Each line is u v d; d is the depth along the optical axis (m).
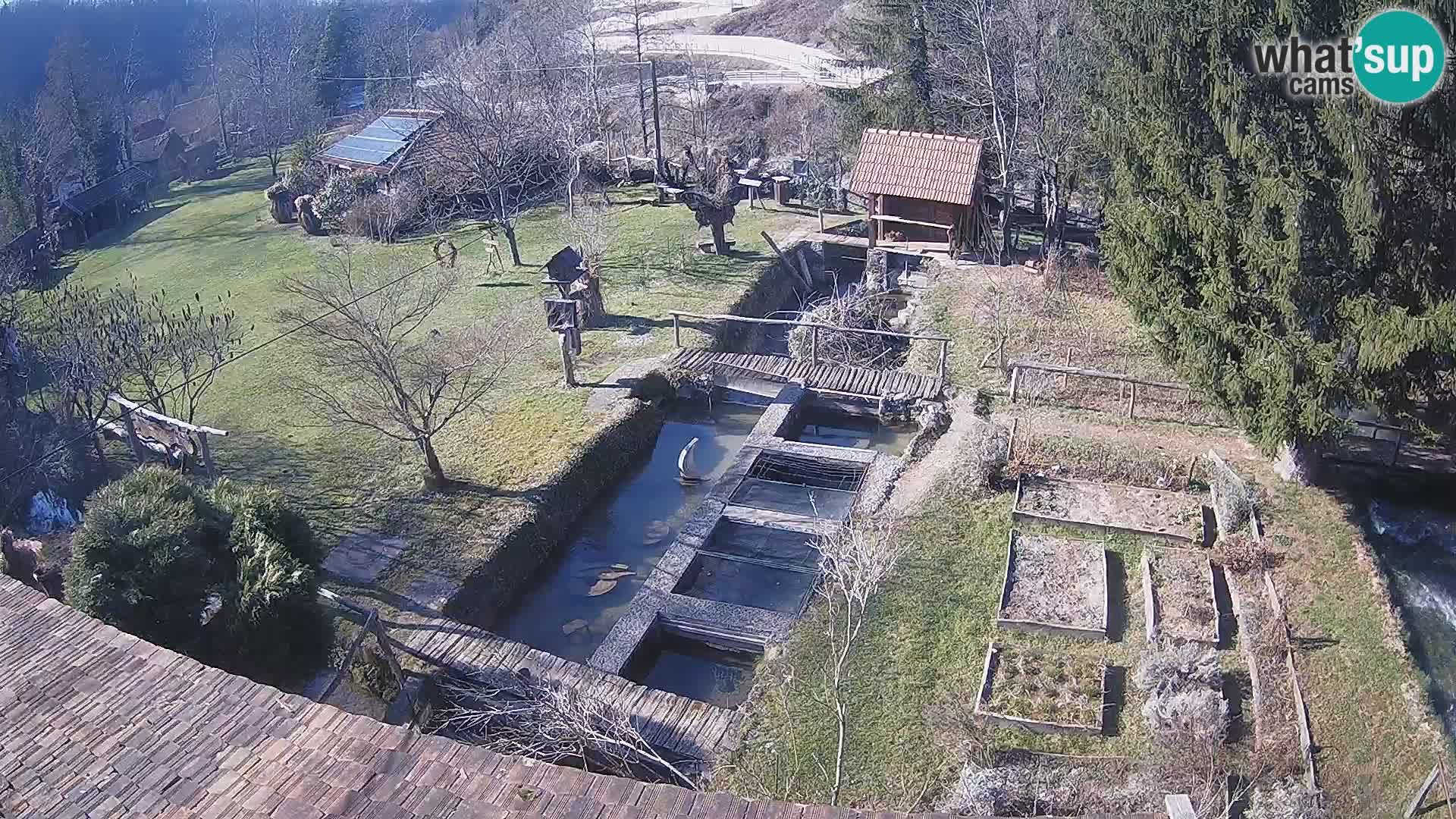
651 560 20.42
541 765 7.84
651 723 15.08
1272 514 18.70
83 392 22.55
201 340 22.28
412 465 22.03
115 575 13.15
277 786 7.52
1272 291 16.64
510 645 16.73
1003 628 16.50
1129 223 19.12
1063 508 19.22
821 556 18.66
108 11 99.12
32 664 8.97
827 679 15.68
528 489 21.06
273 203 42.09
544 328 28.92
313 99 68.56
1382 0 14.04
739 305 30.70
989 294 30.19
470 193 39.53
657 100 43.44
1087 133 24.97
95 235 46.88
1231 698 14.82
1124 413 22.83
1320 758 13.66
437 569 18.69
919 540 18.73
